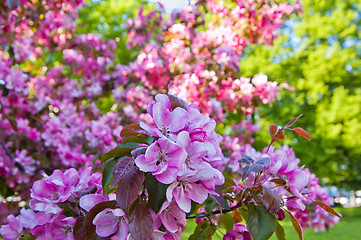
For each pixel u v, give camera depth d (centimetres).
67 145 414
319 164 1597
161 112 119
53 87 511
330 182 1830
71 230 125
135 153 112
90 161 406
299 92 1694
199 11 491
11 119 394
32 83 496
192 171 108
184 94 448
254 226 124
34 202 126
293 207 142
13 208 331
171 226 115
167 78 480
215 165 120
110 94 538
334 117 1529
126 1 1497
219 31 462
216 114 471
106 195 122
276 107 1572
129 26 561
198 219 168
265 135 1411
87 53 532
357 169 1744
